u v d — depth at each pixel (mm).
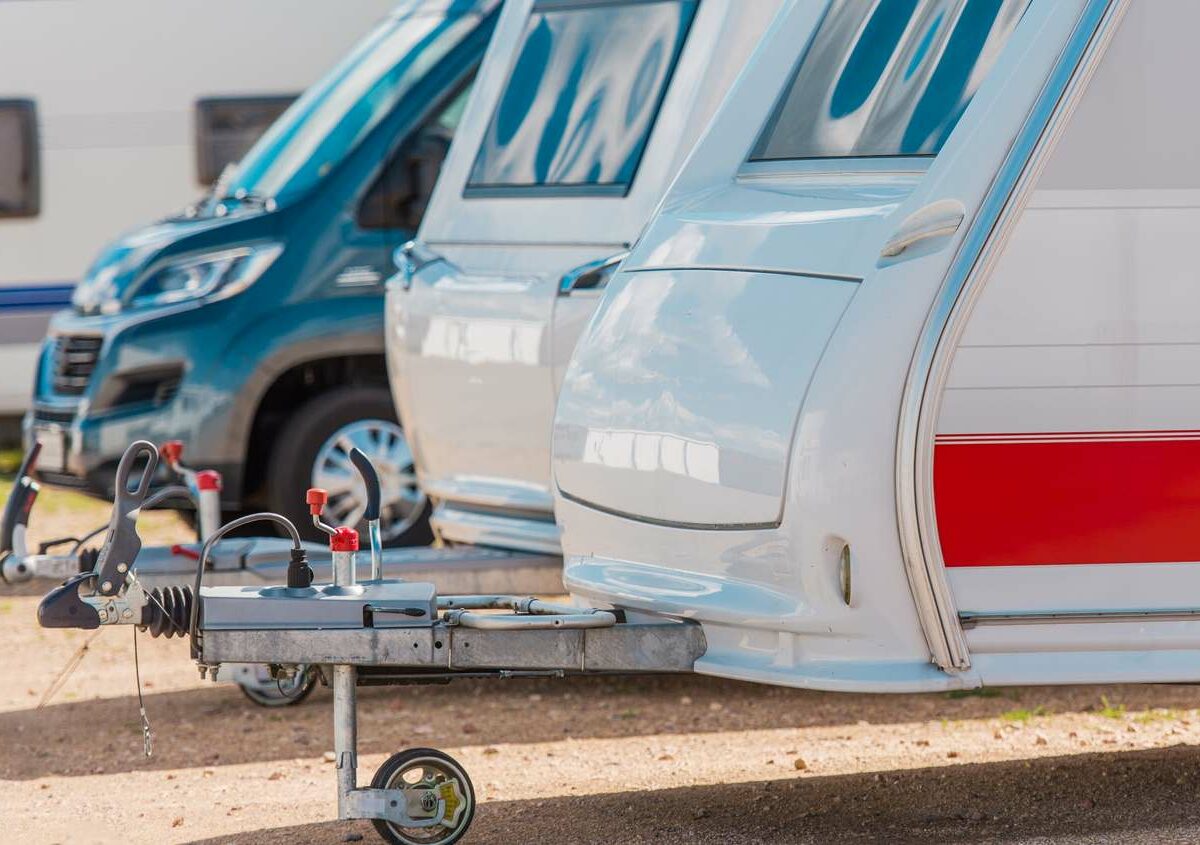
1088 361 5270
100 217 16578
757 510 5285
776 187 5848
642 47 7617
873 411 5102
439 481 8172
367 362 10859
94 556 6863
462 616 5391
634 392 5738
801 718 7875
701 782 6648
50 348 11039
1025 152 5164
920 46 5680
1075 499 5285
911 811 6102
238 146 16438
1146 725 7617
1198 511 5344
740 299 5488
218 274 10359
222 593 5320
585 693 8477
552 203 7688
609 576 5820
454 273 8008
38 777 7035
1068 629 5320
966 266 5102
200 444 10219
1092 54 5219
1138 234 5285
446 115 10602
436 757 5484
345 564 5500
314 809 6344
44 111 16484
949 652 5230
